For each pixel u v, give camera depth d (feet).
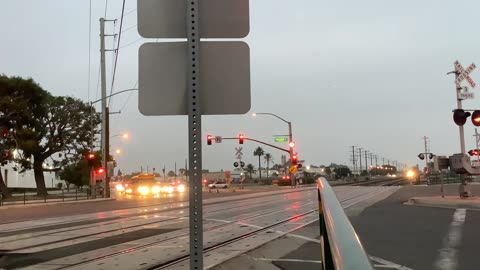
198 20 13.05
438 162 78.74
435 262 31.40
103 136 163.94
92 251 38.19
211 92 13.30
